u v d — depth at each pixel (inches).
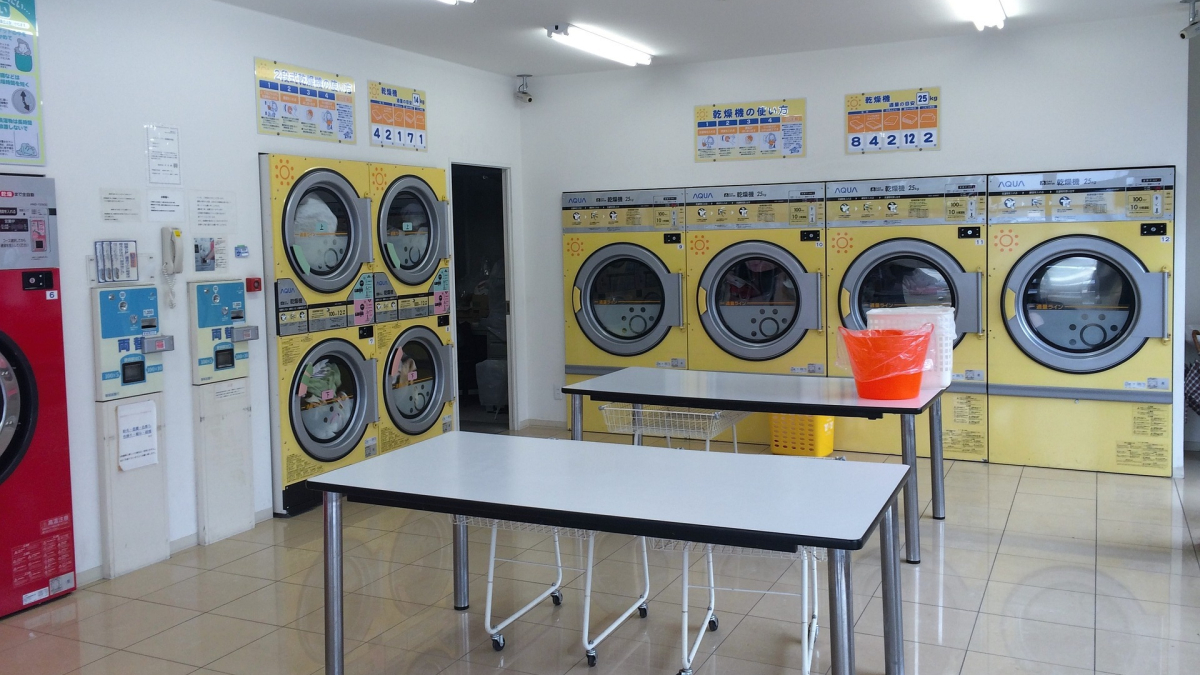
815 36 228.5
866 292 246.5
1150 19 211.9
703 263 261.0
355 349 216.2
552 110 280.2
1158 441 217.5
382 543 183.8
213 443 183.3
